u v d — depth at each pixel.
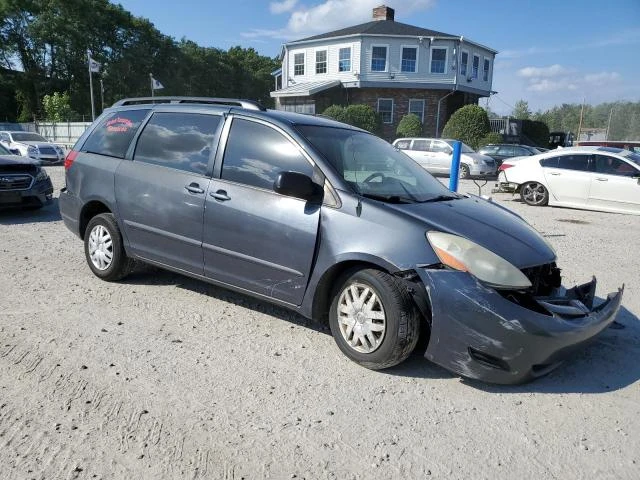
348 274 3.81
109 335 4.19
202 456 2.76
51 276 5.68
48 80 53.66
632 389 3.64
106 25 56.78
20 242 7.31
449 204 4.18
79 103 54.81
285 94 35.50
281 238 4.01
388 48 34.56
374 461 2.77
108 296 5.08
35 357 3.77
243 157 4.38
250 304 5.00
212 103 4.94
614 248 8.23
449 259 3.42
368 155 4.53
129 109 5.44
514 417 3.24
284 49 38.59
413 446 2.91
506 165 14.09
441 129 36.25
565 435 3.07
